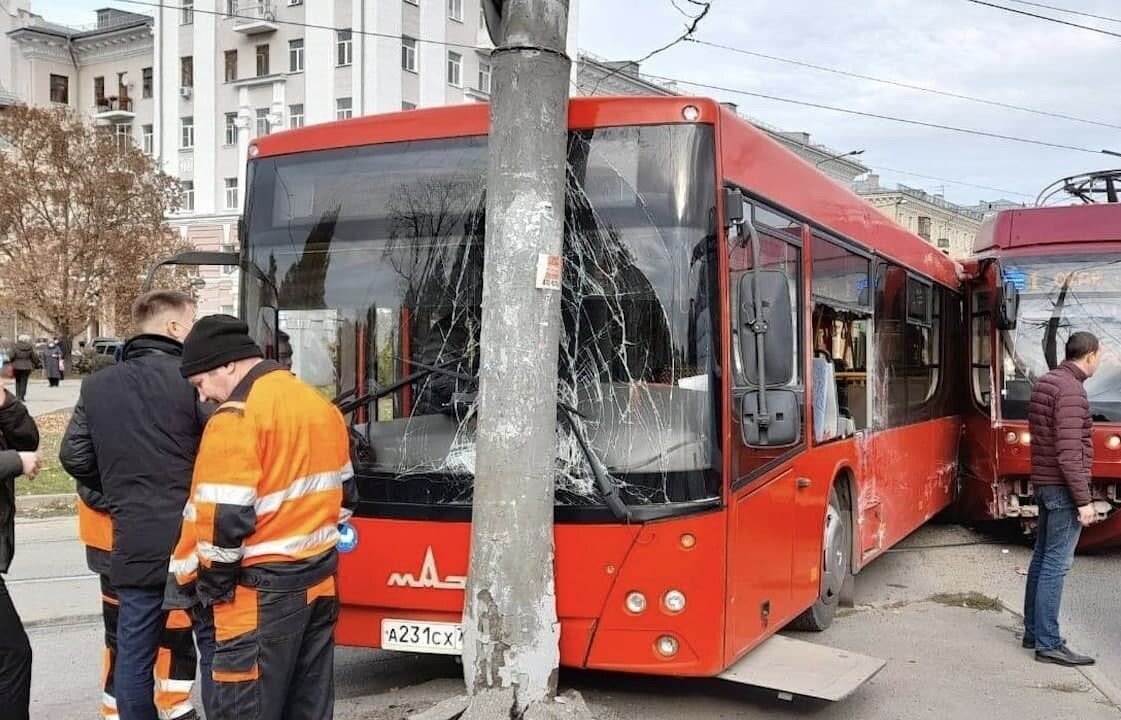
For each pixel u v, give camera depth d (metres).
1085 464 6.44
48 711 5.52
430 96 45.03
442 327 5.23
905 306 9.08
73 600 7.98
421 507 5.11
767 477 5.54
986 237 11.16
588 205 5.01
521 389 4.72
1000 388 10.37
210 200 48.50
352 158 5.48
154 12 50.09
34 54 59.03
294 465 3.64
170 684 4.43
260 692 3.58
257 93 47.09
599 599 4.84
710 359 4.91
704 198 4.96
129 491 4.35
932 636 7.16
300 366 5.48
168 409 4.37
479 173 5.26
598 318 4.96
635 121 5.02
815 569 6.47
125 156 41.41
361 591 5.21
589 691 5.81
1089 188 12.72
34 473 4.27
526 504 4.72
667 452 4.86
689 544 4.81
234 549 3.50
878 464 8.07
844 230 7.30
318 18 44.94
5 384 4.43
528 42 4.76
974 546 10.65
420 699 5.61
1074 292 10.22
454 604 5.06
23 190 40.06
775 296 5.23
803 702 5.71
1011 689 6.03
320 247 5.50
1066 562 6.55
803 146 48.19
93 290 41.56
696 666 4.83
